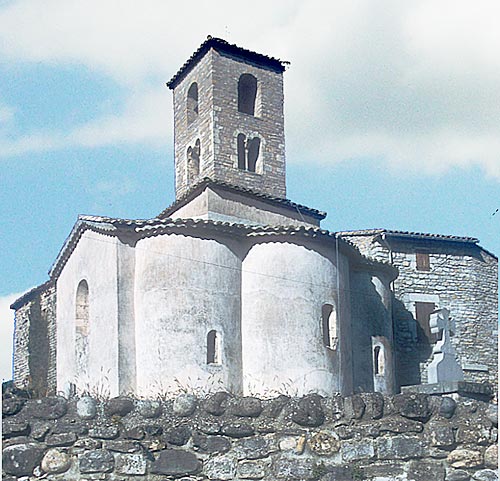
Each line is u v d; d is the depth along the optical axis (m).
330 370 24.86
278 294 25.02
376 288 28.98
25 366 33.44
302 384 24.30
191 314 24.27
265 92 31.80
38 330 33.31
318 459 15.55
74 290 26.95
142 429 15.70
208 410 16.06
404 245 34.25
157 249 24.70
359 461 15.42
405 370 32.94
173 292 24.33
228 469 15.61
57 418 15.58
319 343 24.89
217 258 25.05
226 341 24.61
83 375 25.53
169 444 15.71
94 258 25.80
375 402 15.68
